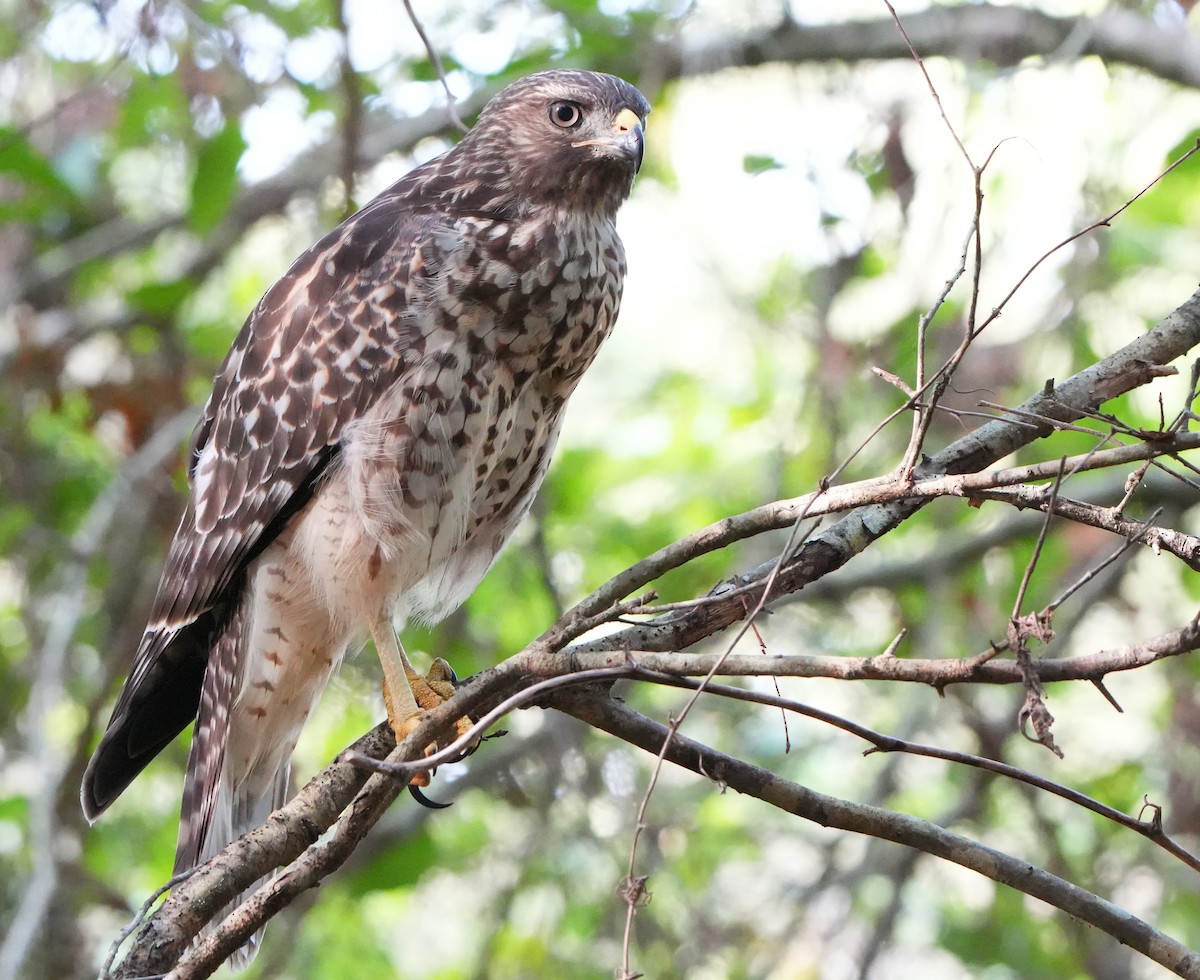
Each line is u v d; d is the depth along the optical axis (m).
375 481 7.05
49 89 11.70
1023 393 10.65
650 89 11.13
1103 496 10.63
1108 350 10.59
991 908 11.14
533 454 7.68
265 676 7.44
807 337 11.23
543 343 7.22
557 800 10.70
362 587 7.12
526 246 7.10
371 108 11.12
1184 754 10.94
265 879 7.17
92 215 12.89
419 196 7.44
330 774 5.80
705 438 13.20
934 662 4.68
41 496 12.49
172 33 9.95
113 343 13.28
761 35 11.85
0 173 10.99
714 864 11.34
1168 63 10.92
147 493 11.81
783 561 5.12
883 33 11.80
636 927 10.48
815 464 11.34
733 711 11.70
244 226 12.55
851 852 11.66
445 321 7.05
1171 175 11.34
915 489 5.01
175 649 7.82
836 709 11.83
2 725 12.29
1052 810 11.25
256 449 7.32
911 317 10.77
